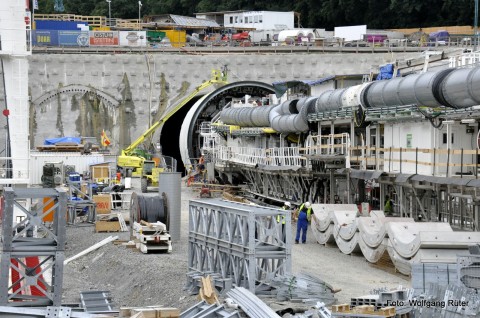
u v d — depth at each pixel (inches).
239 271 2637.8
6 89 4173.2
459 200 3336.6
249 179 6033.5
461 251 2760.8
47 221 3026.6
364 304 2190.0
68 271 3474.4
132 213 3890.3
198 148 7682.1
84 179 5925.2
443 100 3307.1
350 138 4431.6
